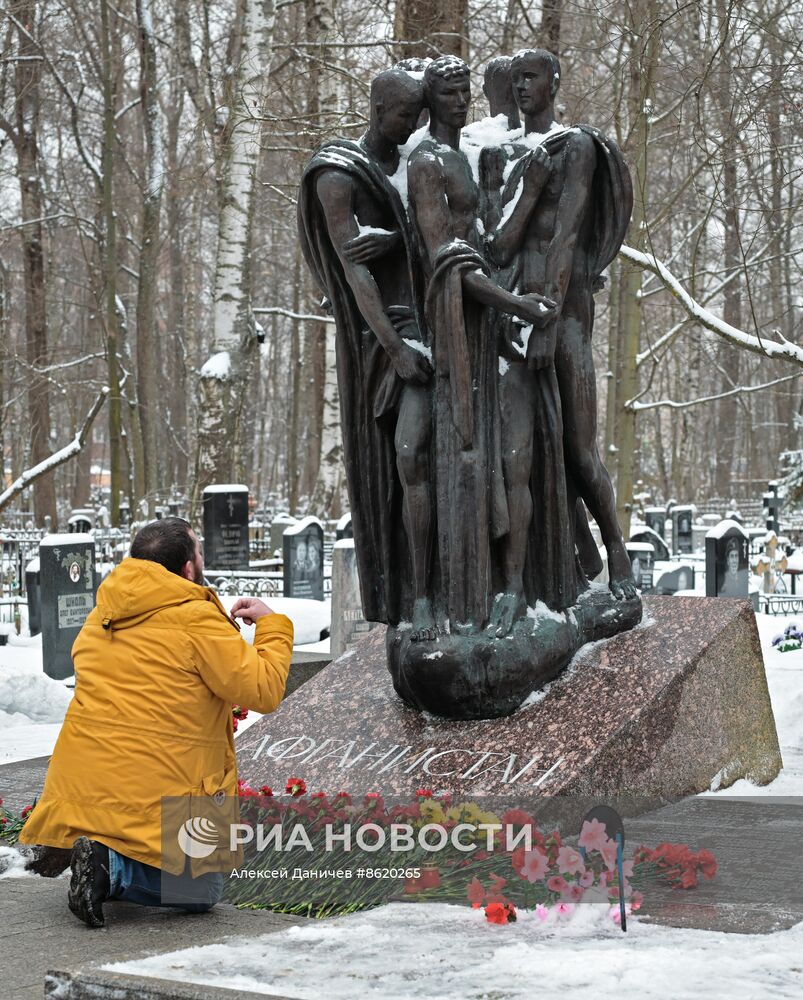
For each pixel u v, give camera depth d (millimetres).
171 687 5098
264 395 73312
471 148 7598
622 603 7816
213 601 5262
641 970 3977
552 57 7590
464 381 7176
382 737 7258
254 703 5168
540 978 3916
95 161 37969
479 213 7496
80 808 5035
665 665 7375
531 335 7398
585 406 7688
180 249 46781
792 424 45688
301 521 22109
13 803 7508
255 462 82812
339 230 7324
